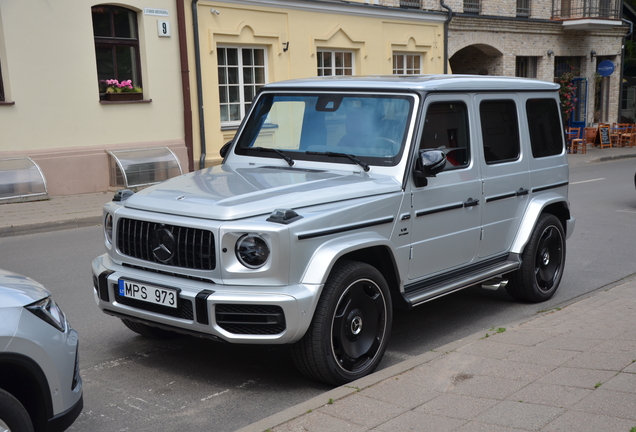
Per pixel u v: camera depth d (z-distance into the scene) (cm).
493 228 564
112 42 1418
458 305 642
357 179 459
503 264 580
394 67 2091
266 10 1664
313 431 333
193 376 454
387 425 337
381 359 455
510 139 589
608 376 394
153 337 521
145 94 1475
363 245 421
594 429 324
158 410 401
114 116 1409
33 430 289
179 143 1526
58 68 1315
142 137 1464
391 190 456
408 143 472
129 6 1417
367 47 1952
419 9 2084
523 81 615
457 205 514
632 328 504
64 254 877
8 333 280
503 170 571
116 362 480
